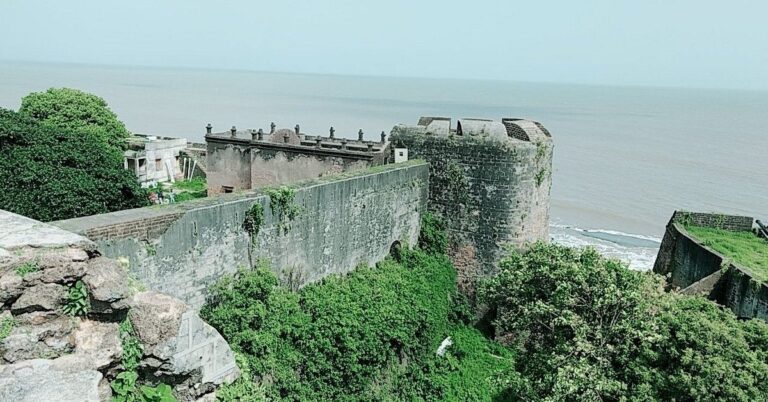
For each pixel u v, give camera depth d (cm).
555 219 6397
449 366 2766
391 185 2941
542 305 1950
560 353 1870
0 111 3156
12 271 1061
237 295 1953
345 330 2197
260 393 1466
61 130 3189
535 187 3195
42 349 1082
